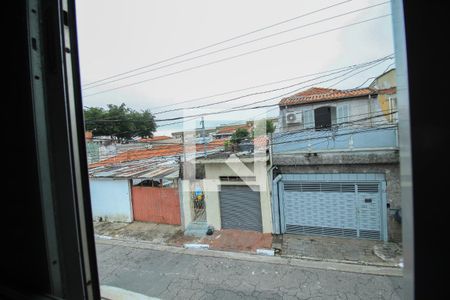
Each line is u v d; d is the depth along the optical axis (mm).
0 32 823
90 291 846
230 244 6801
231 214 7980
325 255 5641
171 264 5473
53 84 784
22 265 862
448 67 418
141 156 10086
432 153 432
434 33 426
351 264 4949
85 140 860
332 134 7078
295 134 7598
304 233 7145
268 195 7512
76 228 798
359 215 6555
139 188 8914
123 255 6055
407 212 472
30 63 769
